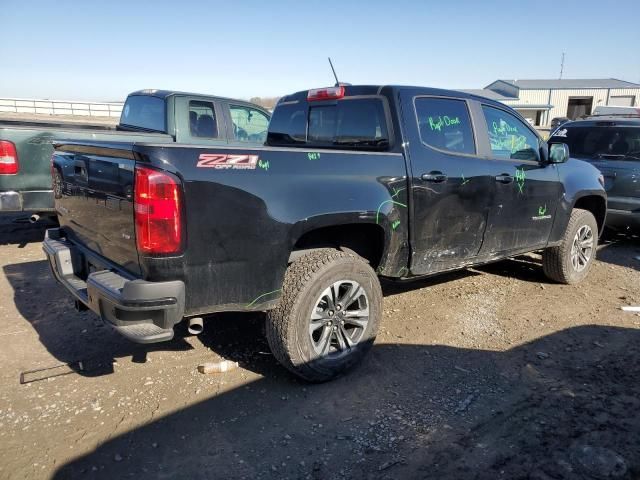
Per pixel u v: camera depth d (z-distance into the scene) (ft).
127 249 9.88
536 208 16.74
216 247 9.72
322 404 11.05
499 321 15.64
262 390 11.57
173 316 9.39
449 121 14.21
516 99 180.96
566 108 184.55
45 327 14.69
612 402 11.15
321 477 8.86
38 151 20.47
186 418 10.50
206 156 9.52
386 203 12.18
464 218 14.32
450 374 12.39
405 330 14.87
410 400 11.23
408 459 9.30
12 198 20.12
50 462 9.17
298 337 11.07
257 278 10.36
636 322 15.69
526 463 9.16
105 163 10.30
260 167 10.23
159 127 24.27
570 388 11.73
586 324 15.48
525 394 11.48
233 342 13.88
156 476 8.87
